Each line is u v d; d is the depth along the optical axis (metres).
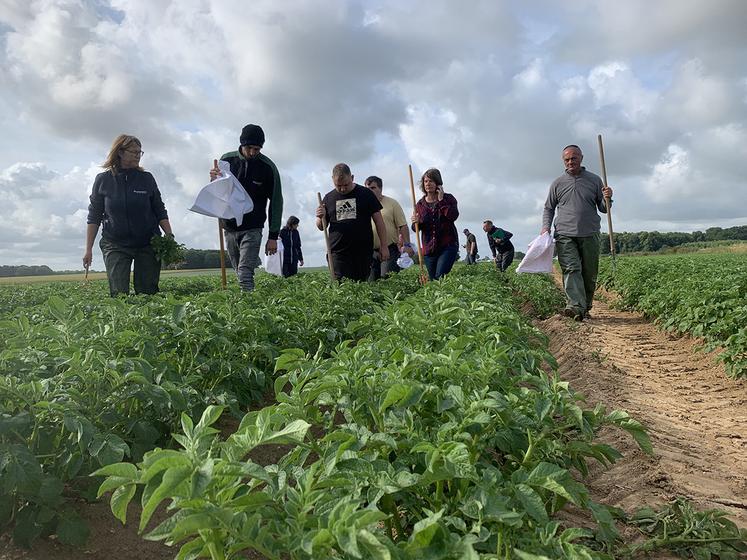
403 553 1.70
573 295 9.73
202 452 1.86
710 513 2.91
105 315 5.06
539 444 2.67
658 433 4.38
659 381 6.12
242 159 8.62
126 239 7.96
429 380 3.01
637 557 2.70
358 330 5.36
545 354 3.84
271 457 3.89
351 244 9.41
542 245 9.66
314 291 7.21
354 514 1.67
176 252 8.07
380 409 2.51
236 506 1.84
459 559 1.68
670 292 9.57
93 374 3.16
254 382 4.68
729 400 5.45
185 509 1.71
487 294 8.32
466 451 2.07
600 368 6.36
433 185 10.23
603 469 3.70
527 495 2.08
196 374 4.21
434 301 5.80
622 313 11.84
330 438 2.35
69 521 2.67
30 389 2.83
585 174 9.53
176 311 4.43
